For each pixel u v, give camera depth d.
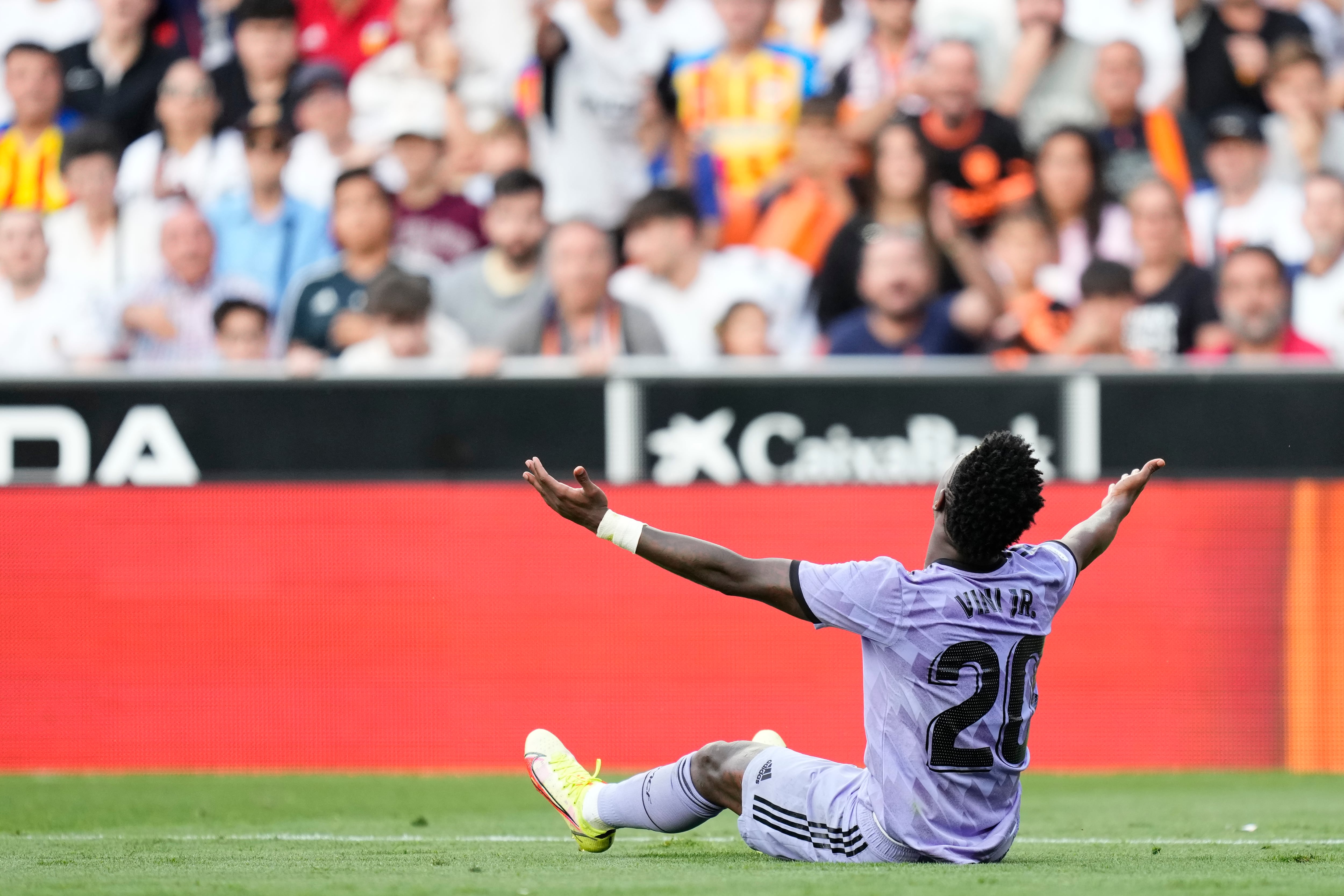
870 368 33.12
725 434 33.03
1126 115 36.53
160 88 36.88
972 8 36.66
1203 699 31.95
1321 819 21.62
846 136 36.41
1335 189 36.38
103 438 33.12
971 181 36.19
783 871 12.12
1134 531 32.38
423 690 32.44
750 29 37.03
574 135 36.66
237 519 32.72
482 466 33.00
